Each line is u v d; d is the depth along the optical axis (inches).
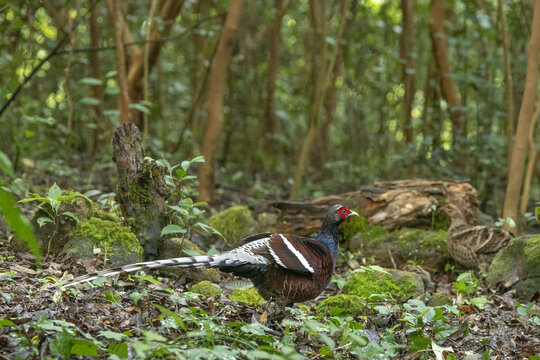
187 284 296.5
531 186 599.8
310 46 719.7
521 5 529.0
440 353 223.5
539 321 270.5
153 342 193.3
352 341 215.6
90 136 605.9
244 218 398.6
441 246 376.5
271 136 665.6
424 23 687.7
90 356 191.9
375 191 404.5
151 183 304.7
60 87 595.2
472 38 625.9
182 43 709.3
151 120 636.1
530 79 394.3
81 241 289.3
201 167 495.8
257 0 720.3
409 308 246.7
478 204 409.1
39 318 197.6
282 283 245.8
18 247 301.7
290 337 228.1
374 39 682.2
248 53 733.9
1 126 509.4
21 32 572.7
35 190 417.7
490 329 270.1
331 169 719.1
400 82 682.2
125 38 486.3
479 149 531.5
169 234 310.5
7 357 179.2
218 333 221.5
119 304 243.1
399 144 705.6
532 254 323.6
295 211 407.8
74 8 591.8
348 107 740.0
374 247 383.9
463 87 609.9
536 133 588.1
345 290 309.6
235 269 239.8
